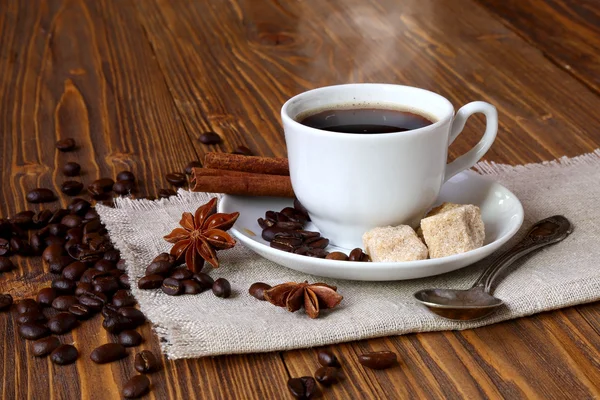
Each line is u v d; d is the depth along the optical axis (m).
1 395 0.49
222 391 0.49
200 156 0.74
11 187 0.70
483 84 0.85
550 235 0.58
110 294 0.56
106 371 0.51
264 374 0.50
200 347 0.51
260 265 0.58
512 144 0.74
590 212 0.62
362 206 0.56
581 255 0.57
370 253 0.56
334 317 0.53
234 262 0.58
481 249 0.54
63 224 0.63
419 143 0.55
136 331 0.53
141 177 0.71
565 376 0.50
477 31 0.98
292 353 0.52
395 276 0.53
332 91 0.60
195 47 0.96
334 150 0.55
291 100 0.59
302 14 1.06
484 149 0.60
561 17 1.01
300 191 0.58
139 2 1.12
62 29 1.03
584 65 0.88
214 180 0.60
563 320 0.53
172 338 0.51
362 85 0.60
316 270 0.54
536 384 0.49
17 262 0.60
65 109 0.82
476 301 0.53
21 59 0.94
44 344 0.52
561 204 0.63
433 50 0.93
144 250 0.59
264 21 1.04
